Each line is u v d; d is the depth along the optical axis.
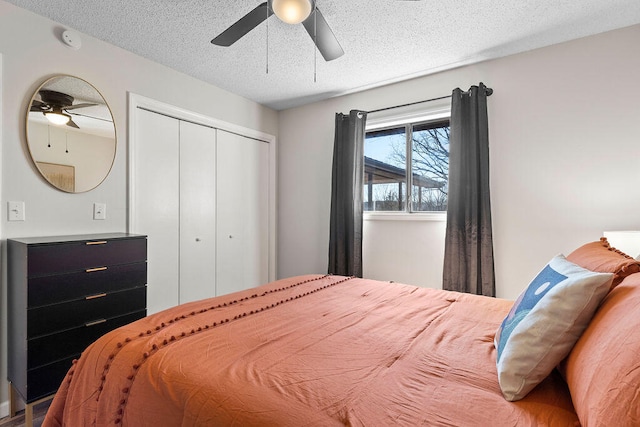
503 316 1.43
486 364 0.98
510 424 0.70
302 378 0.88
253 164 3.59
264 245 3.72
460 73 2.72
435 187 2.95
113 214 2.35
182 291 2.86
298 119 3.72
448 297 1.75
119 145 2.39
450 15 2.01
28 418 1.62
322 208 3.54
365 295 1.78
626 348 0.61
